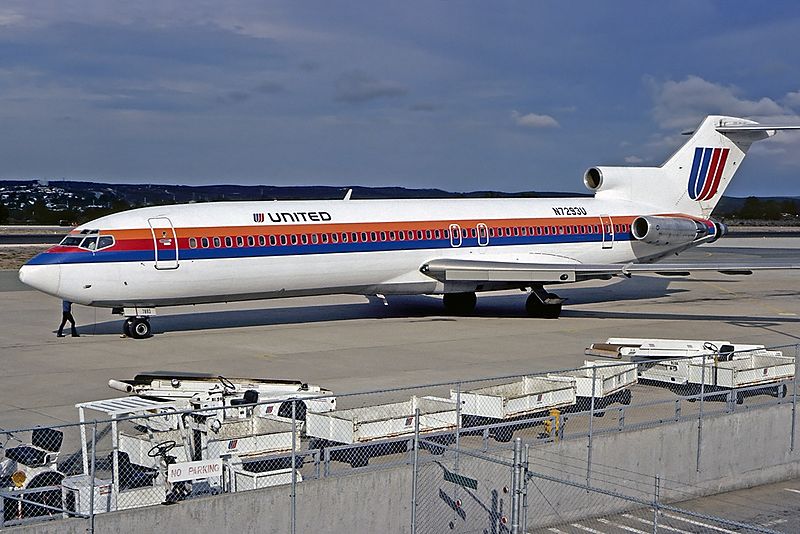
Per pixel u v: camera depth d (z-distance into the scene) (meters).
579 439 16.39
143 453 15.04
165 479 14.16
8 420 18.83
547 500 15.91
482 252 36.00
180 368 24.61
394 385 22.34
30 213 174.25
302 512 13.77
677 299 43.81
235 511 13.16
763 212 190.50
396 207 34.78
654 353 24.58
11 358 26.17
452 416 17.44
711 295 45.75
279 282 31.27
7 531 11.61
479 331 32.06
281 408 19.12
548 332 31.94
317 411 17.70
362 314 36.69
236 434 16.28
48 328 32.41
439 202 36.34
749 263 35.03
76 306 39.53
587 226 38.78
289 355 26.75
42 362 25.53
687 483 17.84
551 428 17.70
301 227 31.53
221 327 32.59
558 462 16.03
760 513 16.73
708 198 42.59
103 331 31.61
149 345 28.48
